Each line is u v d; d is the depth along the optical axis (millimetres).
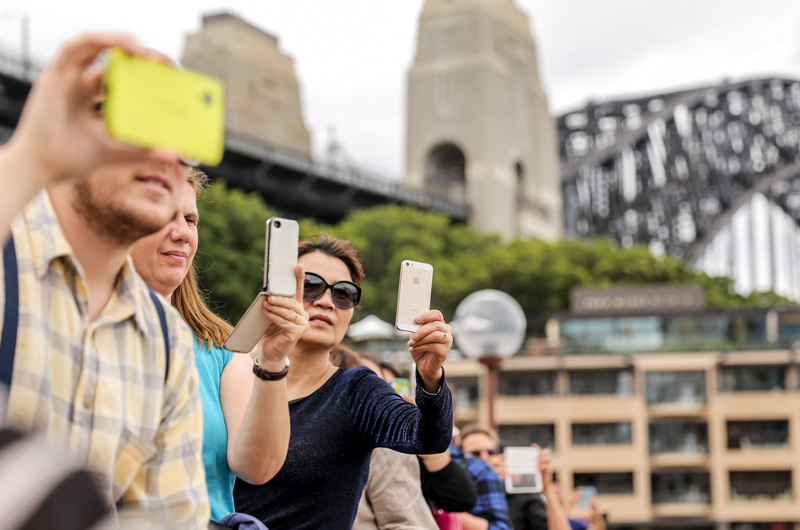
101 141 1756
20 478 1087
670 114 134750
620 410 61531
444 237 89188
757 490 61719
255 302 2939
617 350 64938
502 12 121812
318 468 3910
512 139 119375
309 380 4082
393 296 79000
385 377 6023
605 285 87750
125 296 2369
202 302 3961
